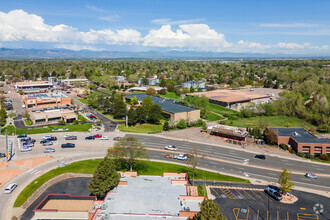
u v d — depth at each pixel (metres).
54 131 132.12
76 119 154.12
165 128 138.75
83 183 80.62
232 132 126.50
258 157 102.94
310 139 111.81
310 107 174.62
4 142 114.88
